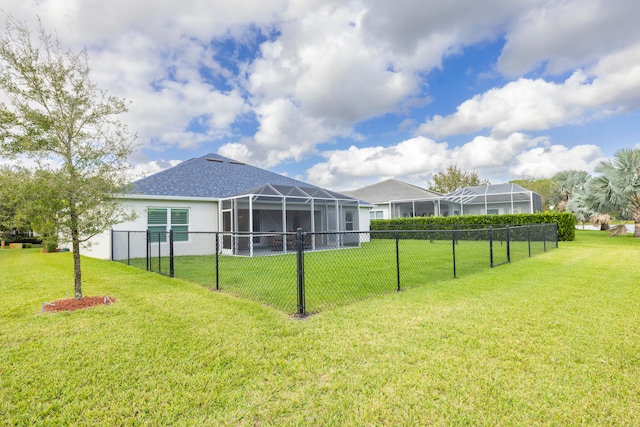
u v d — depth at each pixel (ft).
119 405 8.01
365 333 12.39
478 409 7.68
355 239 56.65
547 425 7.09
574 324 13.12
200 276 25.82
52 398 8.34
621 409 7.58
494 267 27.96
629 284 20.40
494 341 11.50
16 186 15.71
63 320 14.37
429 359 10.18
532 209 79.51
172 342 11.76
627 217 63.72
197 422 7.34
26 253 55.11
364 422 7.29
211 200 47.09
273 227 61.11
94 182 17.52
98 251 44.80
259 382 8.97
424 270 27.45
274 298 18.26
